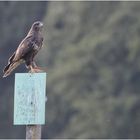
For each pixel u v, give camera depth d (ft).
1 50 184.24
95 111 155.84
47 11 186.09
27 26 189.26
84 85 163.73
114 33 166.40
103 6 174.70
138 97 156.76
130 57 161.99
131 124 152.46
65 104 164.04
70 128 157.48
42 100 46.01
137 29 165.27
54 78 167.02
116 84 161.27
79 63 164.96
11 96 175.32
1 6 190.29
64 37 177.99
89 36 171.53
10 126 172.65
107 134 152.05
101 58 164.86
